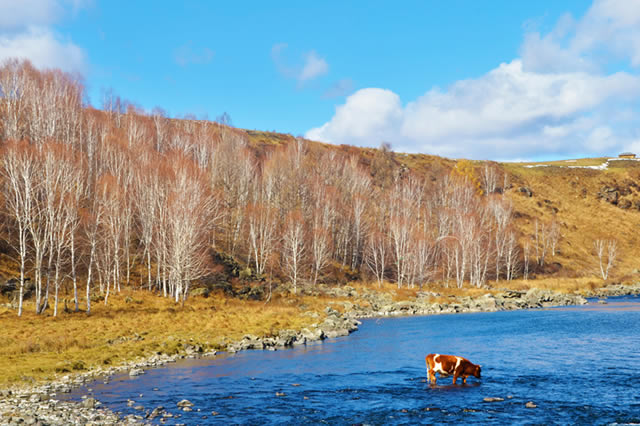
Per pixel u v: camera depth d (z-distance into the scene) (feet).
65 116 337.11
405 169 589.73
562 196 568.41
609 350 105.09
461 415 58.54
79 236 209.87
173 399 67.87
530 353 103.50
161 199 243.40
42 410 60.80
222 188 363.97
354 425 55.11
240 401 66.59
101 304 184.44
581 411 59.16
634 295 309.63
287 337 132.36
